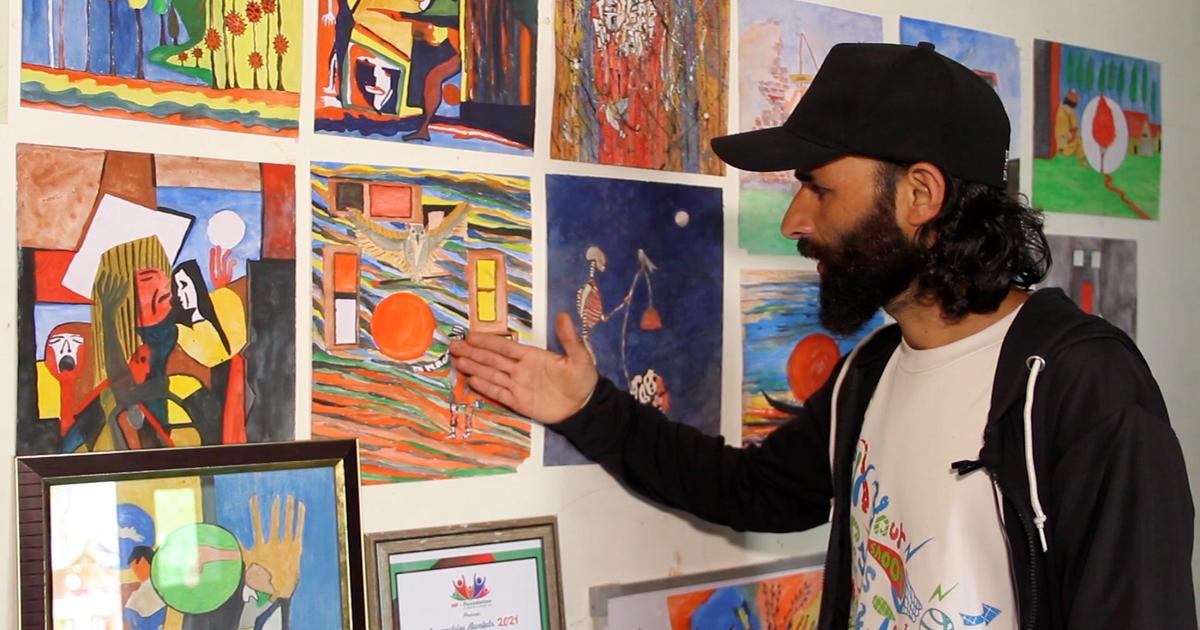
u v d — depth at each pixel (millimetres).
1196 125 2115
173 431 1170
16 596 1093
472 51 1350
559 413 1377
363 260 1281
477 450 1359
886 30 1708
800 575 1637
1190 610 1000
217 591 1152
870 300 1207
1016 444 1093
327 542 1217
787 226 1252
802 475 1416
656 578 1500
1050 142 1884
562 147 1413
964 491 1122
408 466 1312
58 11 1116
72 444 1121
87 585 1091
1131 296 1993
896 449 1208
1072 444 1054
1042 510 1072
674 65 1505
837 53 1226
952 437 1143
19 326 1099
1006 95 1831
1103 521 1006
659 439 1419
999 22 1836
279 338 1229
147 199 1156
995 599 1109
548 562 1382
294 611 1188
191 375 1181
